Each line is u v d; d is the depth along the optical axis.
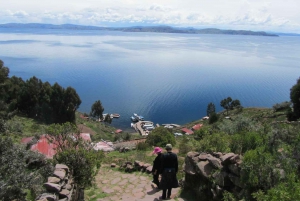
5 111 45.34
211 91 122.12
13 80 63.41
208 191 7.33
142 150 18.00
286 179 5.88
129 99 108.94
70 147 9.98
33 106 55.69
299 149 7.40
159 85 132.12
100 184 10.37
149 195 8.62
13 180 7.19
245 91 121.56
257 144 8.41
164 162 7.83
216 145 8.89
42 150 15.73
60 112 56.81
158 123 85.31
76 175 8.52
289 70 179.12
